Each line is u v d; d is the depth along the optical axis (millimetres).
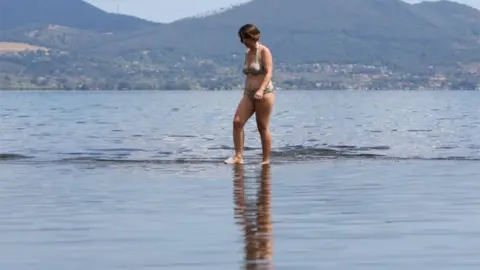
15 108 55562
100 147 19906
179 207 10031
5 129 27797
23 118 37406
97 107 58844
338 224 8812
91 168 14711
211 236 8172
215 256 7301
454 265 6949
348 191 11484
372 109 51844
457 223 8867
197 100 87250
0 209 9914
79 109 53344
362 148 19594
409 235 8203
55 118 37469
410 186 12039
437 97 107062
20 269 6902
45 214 9547
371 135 24672
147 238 8094
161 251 7512
